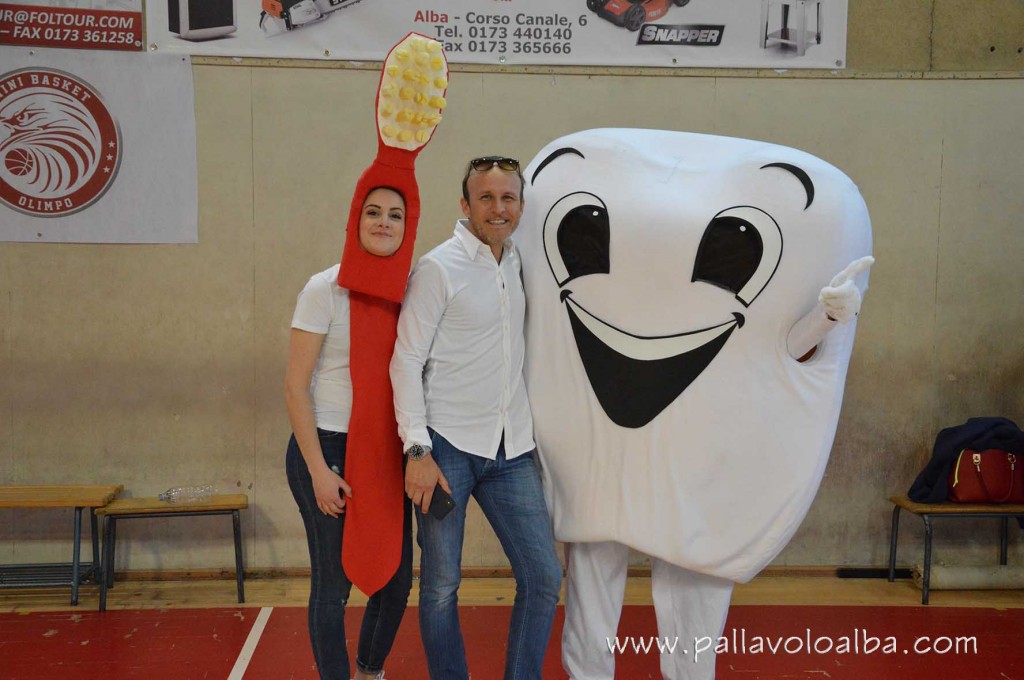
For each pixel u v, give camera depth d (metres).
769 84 4.11
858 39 4.12
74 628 3.44
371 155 4.04
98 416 4.05
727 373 2.36
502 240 2.26
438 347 2.26
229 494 4.02
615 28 4.04
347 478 2.30
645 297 2.37
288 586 3.99
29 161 3.95
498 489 2.34
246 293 4.05
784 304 2.35
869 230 2.46
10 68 3.91
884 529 4.27
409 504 2.50
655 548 2.38
